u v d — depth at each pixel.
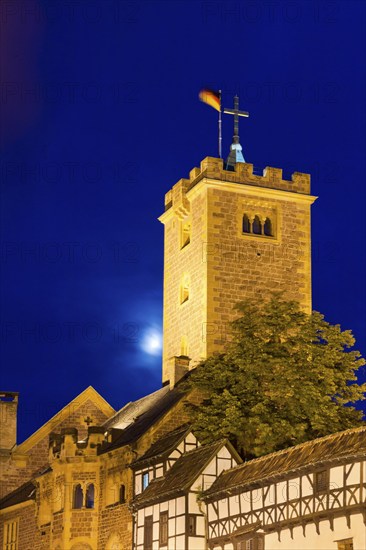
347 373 61.50
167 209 79.31
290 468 47.00
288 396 58.97
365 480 42.62
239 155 77.69
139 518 58.69
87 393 85.31
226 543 51.41
